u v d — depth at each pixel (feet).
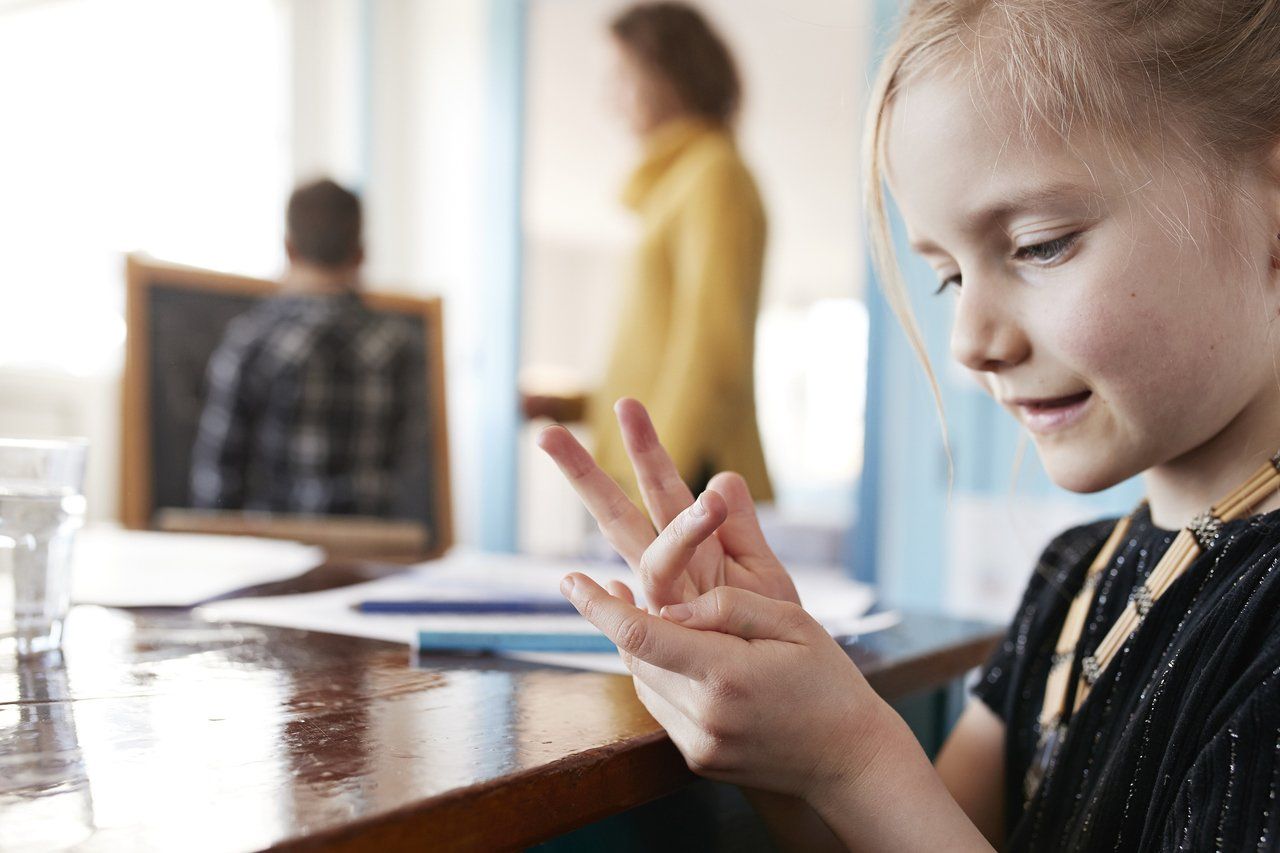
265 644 2.01
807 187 8.43
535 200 10.41
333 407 6.38
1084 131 1.60
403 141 11.74
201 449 6.10
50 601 1.86
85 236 12.19
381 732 1.41
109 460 11.99
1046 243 1.65
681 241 8.46
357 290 6.77
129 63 12.25
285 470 6.27
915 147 1.74
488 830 1.20
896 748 1.52
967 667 2.40
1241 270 1.64
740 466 8.27
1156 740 1.63
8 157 12.00
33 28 12.05
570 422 9.93
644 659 1.45
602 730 1.48
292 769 1.22
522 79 10.54
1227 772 1.37
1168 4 1.65
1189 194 1.60
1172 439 1.68
